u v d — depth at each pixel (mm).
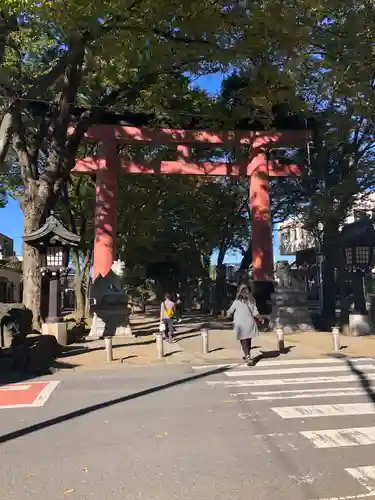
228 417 6961
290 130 21391
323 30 11133
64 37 12727
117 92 15812
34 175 15961
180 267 40688
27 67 17625
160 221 30906
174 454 5406
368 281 27922
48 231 14547
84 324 20766
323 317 21406
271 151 25922
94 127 20562
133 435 6160
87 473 4891
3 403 8172
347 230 18609
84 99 21281
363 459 5145
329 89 14805
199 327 21500
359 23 10930
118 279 18469
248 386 9258
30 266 15695
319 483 4531
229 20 10609
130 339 17328
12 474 4902
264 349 14242
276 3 10102
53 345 13625
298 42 10859
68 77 14570
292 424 6535
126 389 9234
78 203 28359
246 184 31766
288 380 9805
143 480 4684
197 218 33281
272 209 32406
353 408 7355
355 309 17859
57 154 15430
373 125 18094
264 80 12188
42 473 4914
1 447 5789
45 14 9844
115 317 18062
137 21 10484
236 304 11875
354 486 4453
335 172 22922
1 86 13312
